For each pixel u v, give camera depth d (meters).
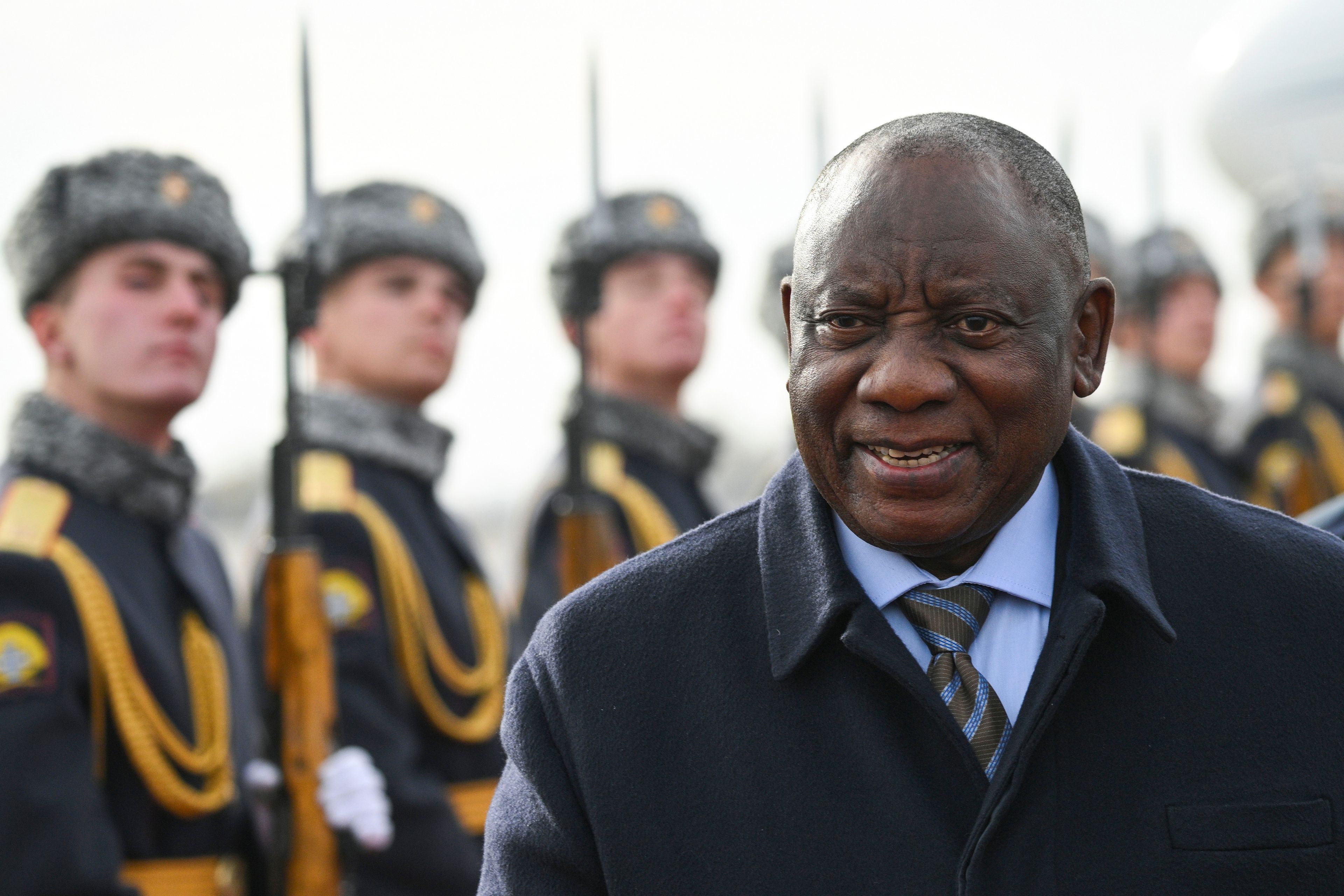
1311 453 15.52
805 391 3.95
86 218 7.88
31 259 8.01
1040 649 4.10
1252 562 4.12
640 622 4.25
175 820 7.76
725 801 4.02
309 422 9.80
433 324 10.04
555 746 4.24
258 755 8.52
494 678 10.00
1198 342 15.60
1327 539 4.23
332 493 9.51
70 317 7.96
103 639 7.43
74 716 7.21
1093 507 4.09
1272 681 3.98
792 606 4.09
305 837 7.77
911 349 3.81
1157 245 14.80
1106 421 15.34
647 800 4.07
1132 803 3.88
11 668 7.12
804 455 4.04
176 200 8.05
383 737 9.00
